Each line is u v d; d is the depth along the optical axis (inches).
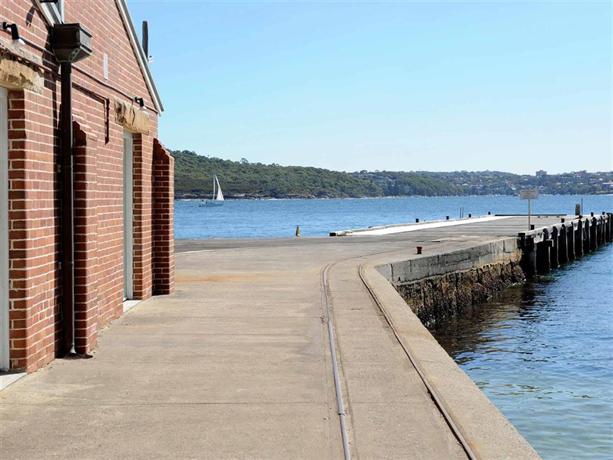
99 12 379.2
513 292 1155.3
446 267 919.7
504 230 1549.0
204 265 712.4
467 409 240.5
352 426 225.9
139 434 219.3
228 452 204.1
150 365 306.0
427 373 288.4
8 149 281.6
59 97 322.7
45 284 304.5
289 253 872.9
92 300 333.4
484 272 1080.8
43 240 301.6
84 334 323.3
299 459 198.5
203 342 351.3
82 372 293.6
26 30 287.1
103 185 384.2
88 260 327.0
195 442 212.2
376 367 300.5
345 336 363.9
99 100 378.3
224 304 464.8
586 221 1941.4
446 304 910.4
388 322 400.2
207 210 6505.9
